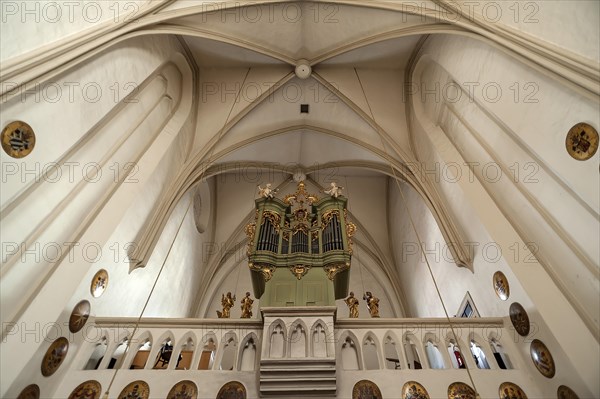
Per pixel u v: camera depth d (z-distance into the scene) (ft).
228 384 20.77
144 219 30.53
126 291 28.60
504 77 23.79
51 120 19.57
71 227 22.39
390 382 21.01
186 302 41.70
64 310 21.31
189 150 36.96
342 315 45.60
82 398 20.70
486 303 27.63
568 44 18.45
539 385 21.40
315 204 32.45
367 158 42.37
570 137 19.21
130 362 22.63
